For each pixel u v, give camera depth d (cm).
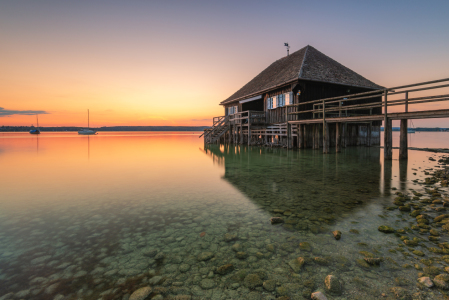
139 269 221
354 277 203
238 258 236
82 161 1015
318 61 1544
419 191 466
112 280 205
